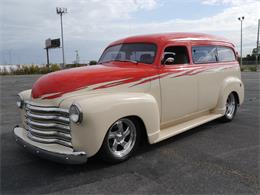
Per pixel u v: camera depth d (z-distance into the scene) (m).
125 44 5.82
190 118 6.18
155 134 4.88
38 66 39.47
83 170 4.29
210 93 6.45
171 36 5.71
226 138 5.84
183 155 4.89
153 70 5.12
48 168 4.40
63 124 4.15
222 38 7.25
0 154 5.03
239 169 4.31
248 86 15.95
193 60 6.02
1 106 10.07
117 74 4.70
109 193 3.62
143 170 4.28
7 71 36.69
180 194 3.59
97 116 4.00
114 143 4.44
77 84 4.34
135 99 4.54
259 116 7.83
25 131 4.91
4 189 3.76
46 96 4.29
